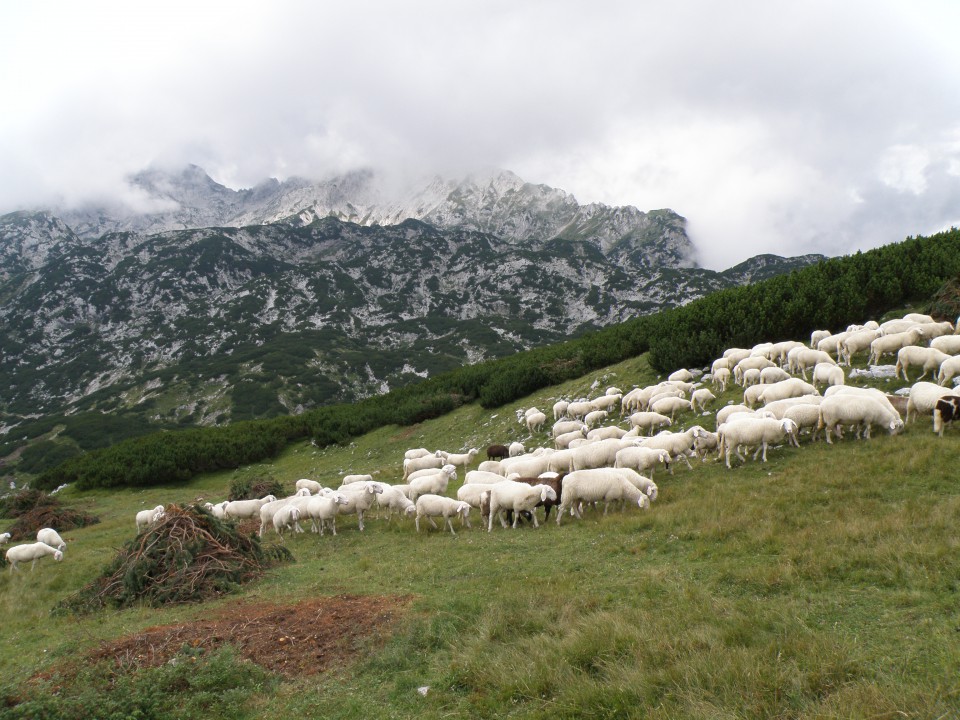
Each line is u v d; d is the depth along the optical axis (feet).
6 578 52.60
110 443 341.21
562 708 18.21
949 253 86.69
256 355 505.25
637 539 37.29
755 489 42.32
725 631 21.12
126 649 26.58
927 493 34.94
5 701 21.30
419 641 25.17
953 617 20.06
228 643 25.71
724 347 90.27
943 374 53.78
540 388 123.75
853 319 85.10
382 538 51.29
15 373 552.41
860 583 24.58
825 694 16.62
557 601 27.50
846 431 52.80
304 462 132.87
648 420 66.64
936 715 14.42
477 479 57.67
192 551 40.93
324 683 22.54
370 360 499.92
